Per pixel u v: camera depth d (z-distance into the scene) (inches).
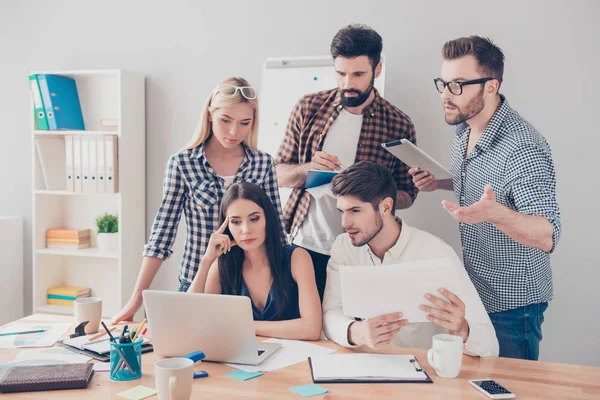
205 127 94.8
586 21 111.2
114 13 140.9
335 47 104.5
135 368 60.9
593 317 114.0
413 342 85.4
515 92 115.6
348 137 112.6
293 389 57.8
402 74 121.3
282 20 128.7
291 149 118.0
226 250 78.5
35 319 84.0
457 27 117.7
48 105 136.0
